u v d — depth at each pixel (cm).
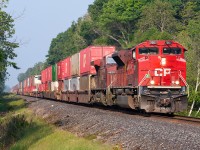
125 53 7350
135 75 6750
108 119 5812
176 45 6781
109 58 8581
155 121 5284
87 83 10019
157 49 6706
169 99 6406
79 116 7131
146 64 6619
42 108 11319
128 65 7156
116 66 7956
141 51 6706
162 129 4412
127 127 4888
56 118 8025
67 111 8550
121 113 6944
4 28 9712
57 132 5606
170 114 6819
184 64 6762
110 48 10094
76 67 11575
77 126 6191
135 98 6812
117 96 7794
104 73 8725
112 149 3997
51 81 17012
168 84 6656
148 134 4241
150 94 6512
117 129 4928
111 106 8856
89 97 9881
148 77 6600
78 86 11250
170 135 4034
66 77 13375
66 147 4316
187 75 16275
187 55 16588
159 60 6656
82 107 9344
